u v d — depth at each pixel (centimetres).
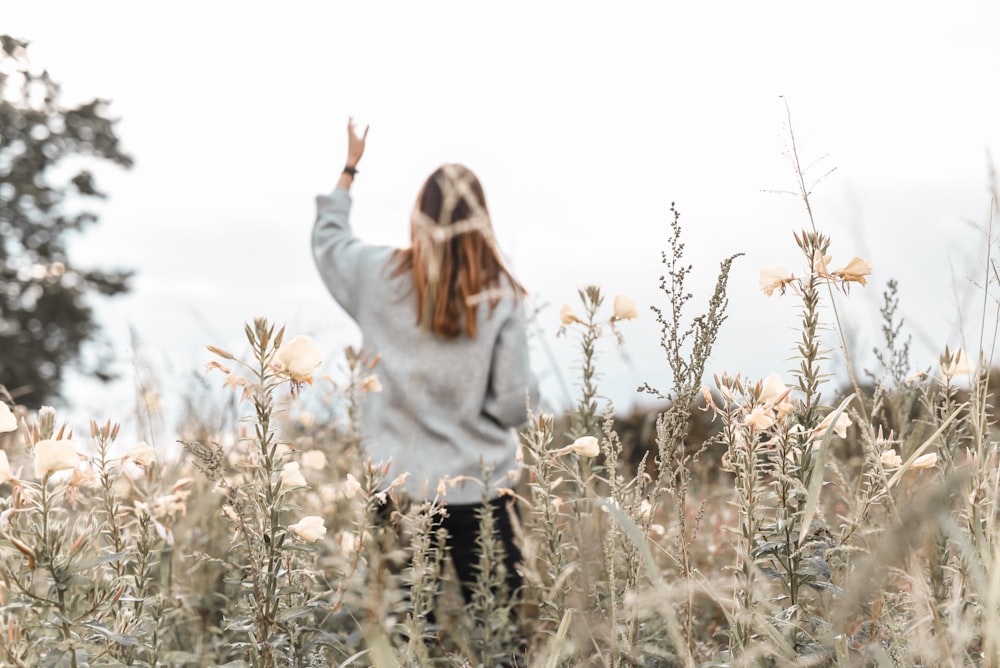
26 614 208
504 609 287
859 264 208
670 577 268
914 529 123
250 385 208
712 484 376
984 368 197
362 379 339
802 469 211
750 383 209
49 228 2423
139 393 336
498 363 331
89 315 2422
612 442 240
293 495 320
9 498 200
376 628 202
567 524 250
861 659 171
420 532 258
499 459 334
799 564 200
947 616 178
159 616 241
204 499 307
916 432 220
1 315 2336
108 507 227
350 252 372
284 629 213
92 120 2419
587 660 185
